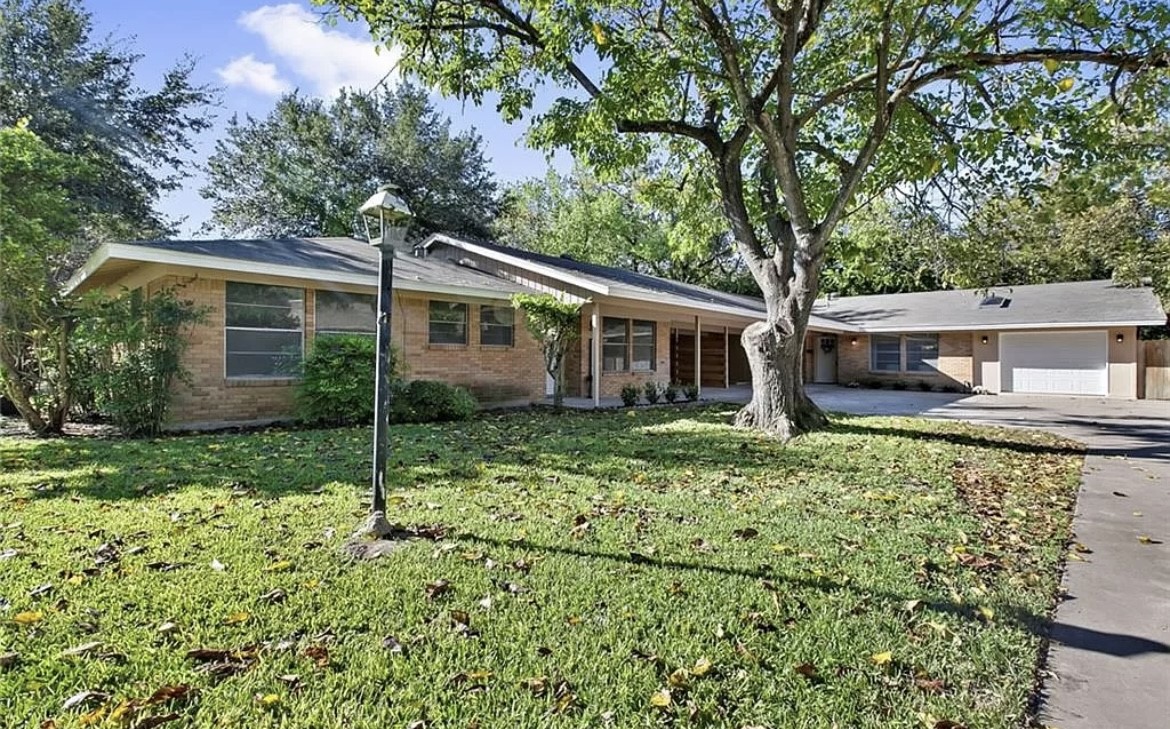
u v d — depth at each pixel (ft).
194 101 68.49
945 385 68.49
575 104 30.07
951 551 12.80
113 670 7.68
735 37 28.73
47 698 7.09
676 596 10.20
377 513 12.90
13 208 28.86
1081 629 9.62
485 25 28.71
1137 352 57.52
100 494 16.24
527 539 12.86
